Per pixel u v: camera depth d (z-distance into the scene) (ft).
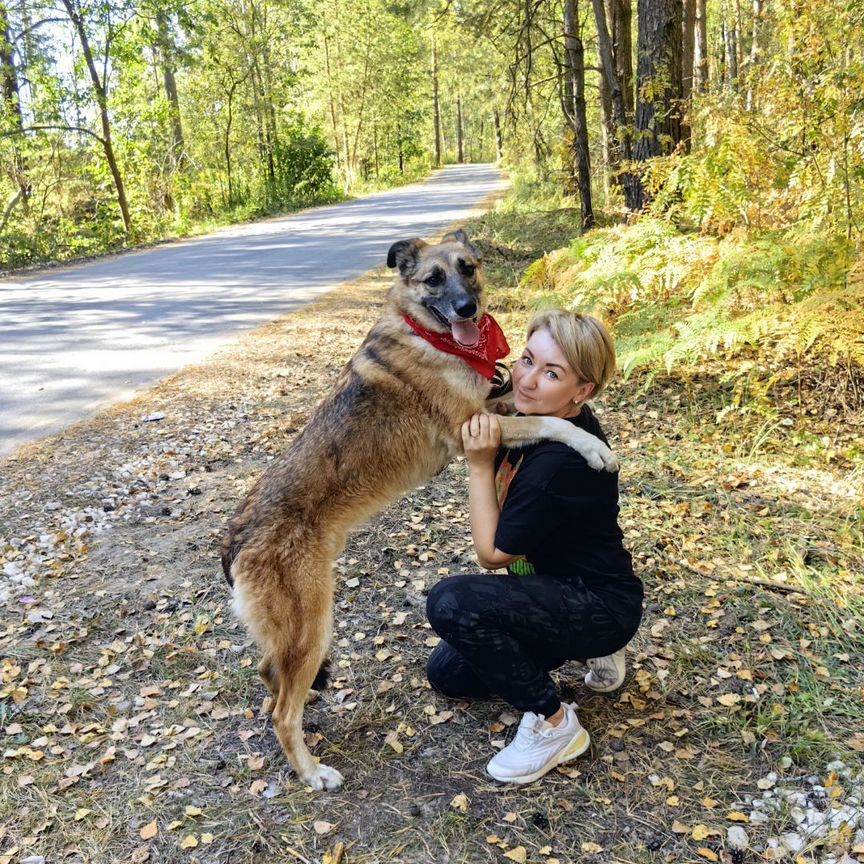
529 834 8.68
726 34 69.77
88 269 56.70
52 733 10.71
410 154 197.26
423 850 8.57
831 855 8.10
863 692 10.37
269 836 8.93
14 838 9.02
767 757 9.49
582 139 44.68
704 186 22.68
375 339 11.64
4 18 74.02
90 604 13.66
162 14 79.92
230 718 10.98
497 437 9.23
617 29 48.85
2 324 36.45
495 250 46.47
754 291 19.30
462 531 15.64
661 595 12.96
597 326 9.36
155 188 94.22
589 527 9.21
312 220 88.58
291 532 9.95
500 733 10.34
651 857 8.27
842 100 19.30
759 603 12.45
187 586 14.11
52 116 78.79
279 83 117.91
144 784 9.80
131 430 21.80
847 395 19.22
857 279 17.62
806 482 16.22
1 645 12.55
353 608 13.29
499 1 45.09
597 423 10.32
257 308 38.60
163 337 32.96
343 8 144.77
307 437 10.73
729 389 21.09
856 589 12.59
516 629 8.93
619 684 10.71
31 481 18.53
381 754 10.12
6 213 82.69
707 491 16.21
